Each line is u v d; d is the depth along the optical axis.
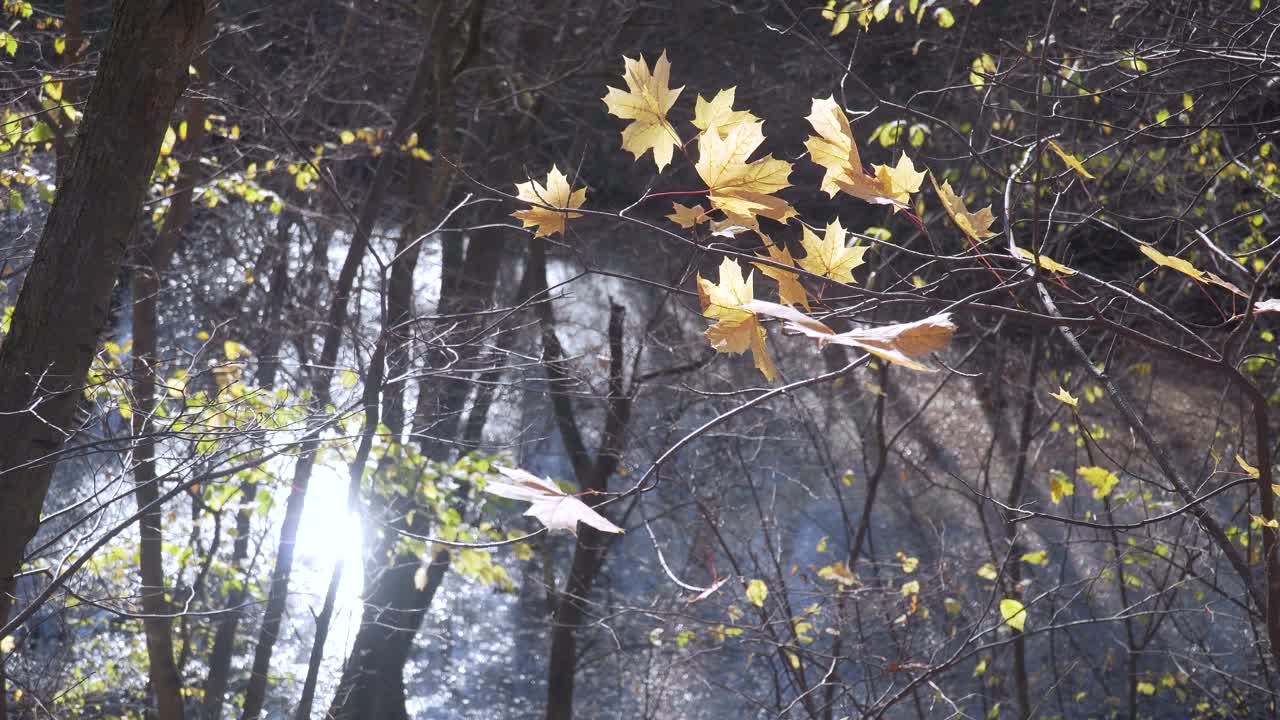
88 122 3.08
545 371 7.96
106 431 3.96
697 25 10.83
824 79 9.94
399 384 5.22
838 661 5.88
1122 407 2.19
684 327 8.98
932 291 1.67
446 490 6.68
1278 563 2.00
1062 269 1.57
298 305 8.22
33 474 3.12
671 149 1.38
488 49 10.57
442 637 10.52
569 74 10.04
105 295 3.15
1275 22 3.75
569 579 9.02
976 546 9.99
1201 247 5.69
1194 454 9.53
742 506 8.66
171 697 6.14
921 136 4.88
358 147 7.95
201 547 7.59
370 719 9.17
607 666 9.44
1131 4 4.69
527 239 9.88
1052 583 9.00
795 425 8.34
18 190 5.40
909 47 7.82
